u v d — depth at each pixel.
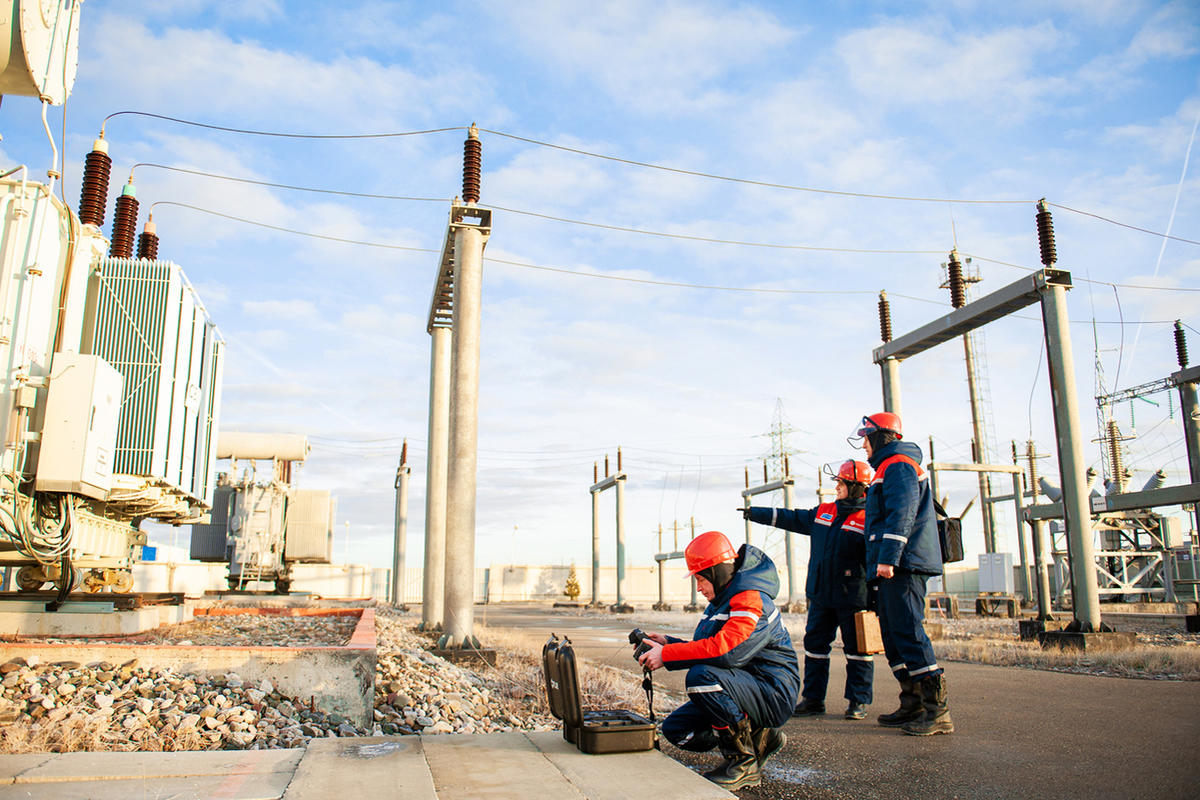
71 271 9.37
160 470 10.18
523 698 8.58
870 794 4.26
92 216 10.45
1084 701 7.77
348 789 3.71
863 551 6.80
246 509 25.28
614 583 75.69
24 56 7.05
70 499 8.77
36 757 4.32
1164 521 39.81
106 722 5.27
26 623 9.16
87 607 9.44
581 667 9.80
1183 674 10.27
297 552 25.67
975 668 11.50
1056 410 15.00
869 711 7.14
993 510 52.41
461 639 11.70
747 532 46.53
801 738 5.79
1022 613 34.75
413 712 6.93
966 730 6.09
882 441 6.49
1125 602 41.03
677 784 3.87
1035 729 6.12
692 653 4.53
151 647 6.40
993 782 4.47
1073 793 4.22
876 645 6.51
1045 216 15.45
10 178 8.62
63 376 8.64
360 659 6.54
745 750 4.45
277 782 3.88
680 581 76.81
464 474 12.24
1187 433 26.92
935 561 6.11
